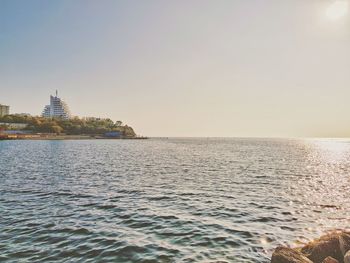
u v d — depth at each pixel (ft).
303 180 102.27
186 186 84.69
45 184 84.89
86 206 59.47
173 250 36.99
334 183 96.22
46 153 218.38
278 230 45.91
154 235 42.60
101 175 105.60
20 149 264.93
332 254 31.78
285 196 72.84
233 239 41.32
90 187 80.89
